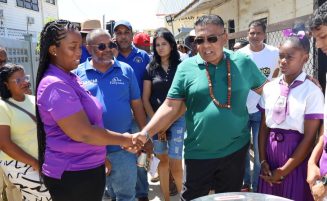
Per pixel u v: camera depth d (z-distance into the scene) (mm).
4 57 4082
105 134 2252
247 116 2729
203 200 1746
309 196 2477
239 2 9109
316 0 2844
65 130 2125
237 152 2656
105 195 4168
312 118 2342
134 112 3432
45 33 2156
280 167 2475
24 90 3062
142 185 3977
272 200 1721
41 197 3012
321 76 2963
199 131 2592
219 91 2535
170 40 3840
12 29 18500
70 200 2316
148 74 3973
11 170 3006
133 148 2514
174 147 3783
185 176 2762
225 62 2572
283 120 2441
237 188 2744
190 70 2609
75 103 2119
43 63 2189
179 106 2727
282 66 2406
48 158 2277
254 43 4336
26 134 2990
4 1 17719
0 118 2912
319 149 2256
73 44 2166
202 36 2473
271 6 7340
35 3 20875
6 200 3594
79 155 2268
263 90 2611
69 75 2244
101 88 3143
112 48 3143
